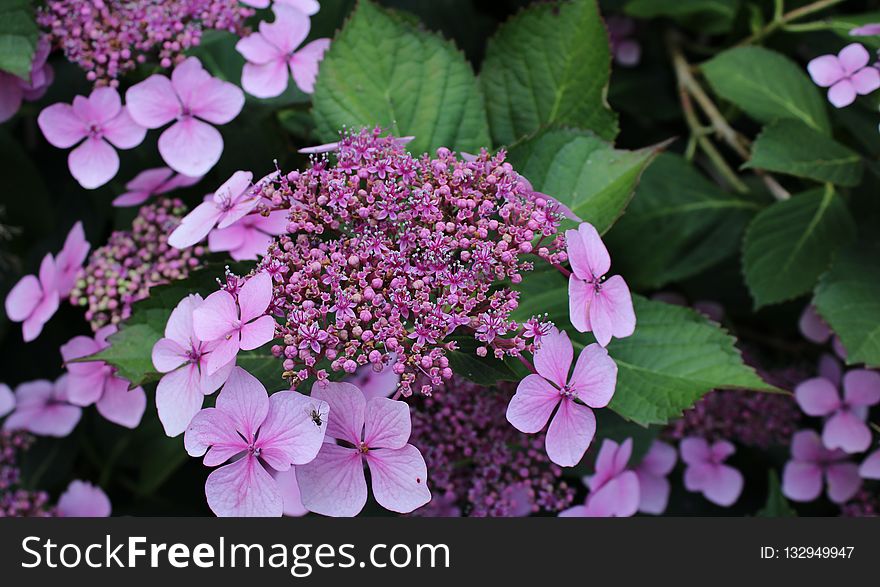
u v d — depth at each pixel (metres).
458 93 0.53
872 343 0.54
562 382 0.48
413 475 0.47
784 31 0.61
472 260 0.48
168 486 0.62
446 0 0.62
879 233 0.58
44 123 0.55
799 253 0.58
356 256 0.47
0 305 0.61
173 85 0.55
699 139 0.62
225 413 0.47
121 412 0.56
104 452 0.61
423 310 0.47
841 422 0.60
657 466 0.60
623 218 0.60
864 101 0.55
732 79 0.59
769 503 0.58
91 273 0.55
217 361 0.47
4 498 0.60
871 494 0.61
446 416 0.53
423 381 0.52
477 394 0.53
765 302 0.58
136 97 0.54
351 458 0.47
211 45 0.58
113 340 0.50
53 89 0.58
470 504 0.55
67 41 0.55
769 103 0.58
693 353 0.51
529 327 0.47
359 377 0.53
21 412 0.60
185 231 0.50
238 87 0.56
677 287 0.63
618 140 0.65
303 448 0.46
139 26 0.55
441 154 0.49
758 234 0.58
